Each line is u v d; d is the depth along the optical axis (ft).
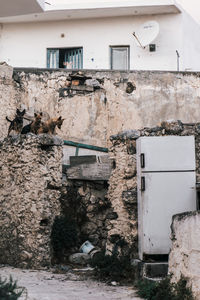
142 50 67.82
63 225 35.50
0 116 43.70
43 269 32.55
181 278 24.02
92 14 67.92
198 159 30.63
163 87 51.44
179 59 67.15
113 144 33.73
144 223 29.55
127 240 31.91
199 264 22.65
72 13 67.41
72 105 48.75
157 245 29.17
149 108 50.80
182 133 31.27
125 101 50.39
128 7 66.18
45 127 39.27
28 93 48.01
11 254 34.06
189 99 51.78
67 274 31.68
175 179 29.60
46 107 48.37
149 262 29.09
